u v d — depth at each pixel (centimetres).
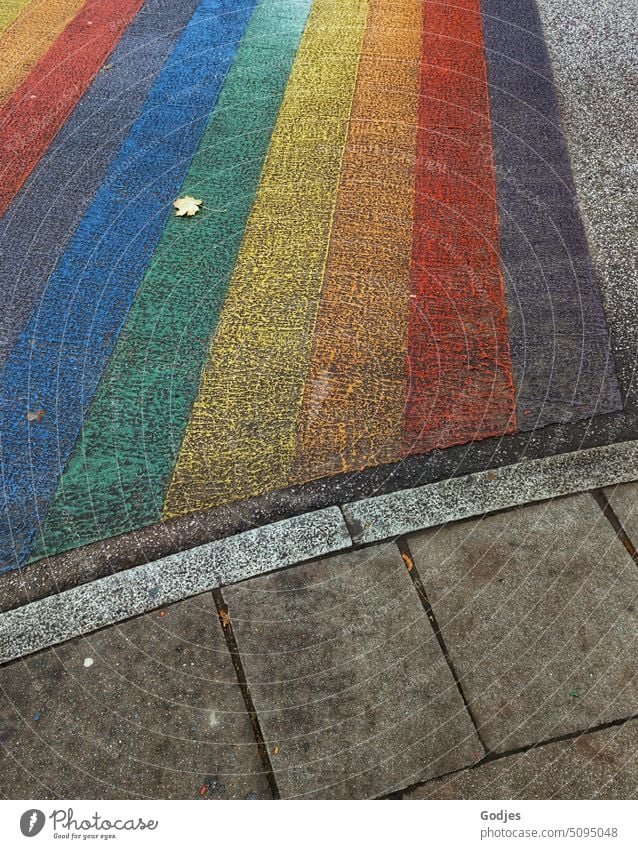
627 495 233
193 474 244
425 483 239
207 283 310
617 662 197
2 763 183
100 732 188
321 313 296
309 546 222
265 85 423
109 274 314
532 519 228
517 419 256
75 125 395
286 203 347
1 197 352
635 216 335
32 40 465
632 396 263
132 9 496
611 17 479
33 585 216
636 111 396
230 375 275
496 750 184
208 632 204
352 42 460
